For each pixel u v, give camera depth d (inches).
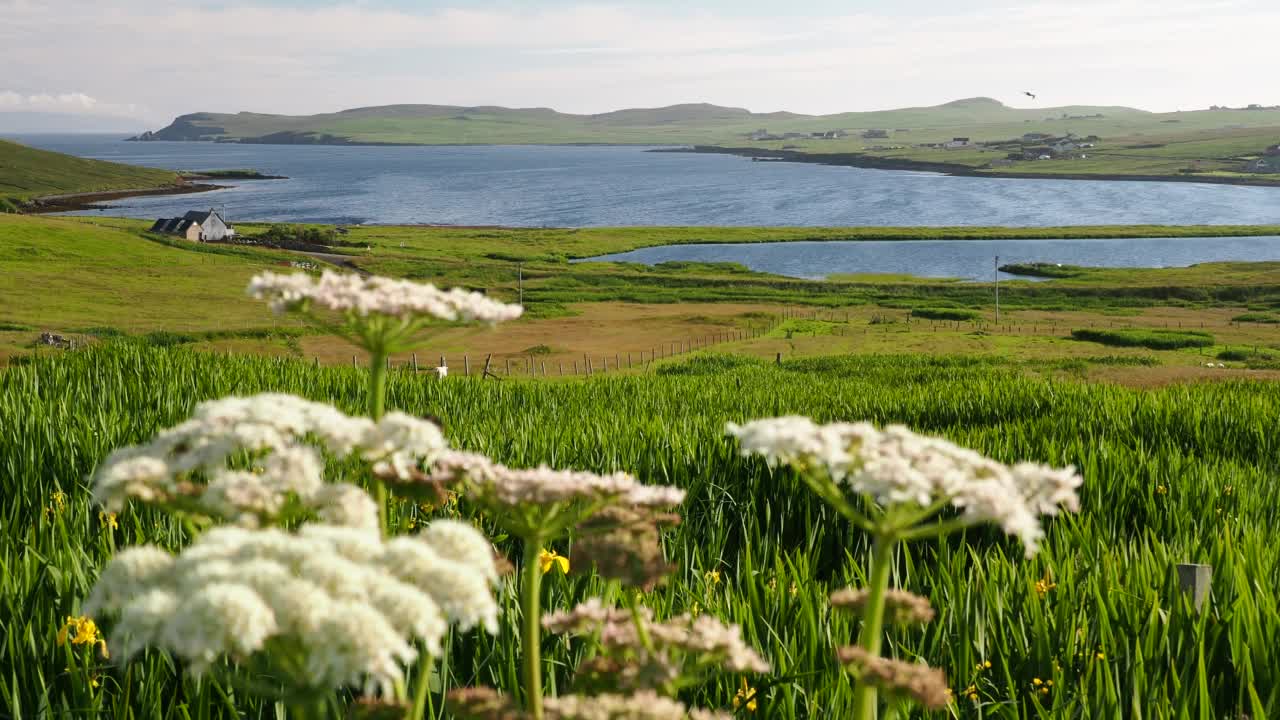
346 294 149.3
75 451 407.5
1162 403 769.6
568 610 225.9
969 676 223.1
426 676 118.2
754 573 287.9
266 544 100.7
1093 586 270.5
